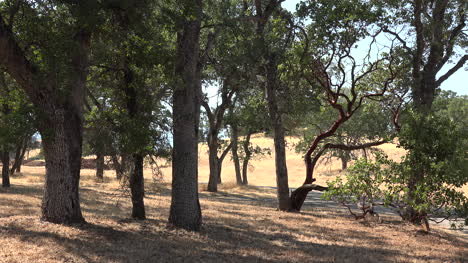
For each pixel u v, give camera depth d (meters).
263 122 21.08
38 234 9.57
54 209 10.90
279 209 19.53
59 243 8.96
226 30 12.82
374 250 10.91
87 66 11.03
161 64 11.19
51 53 9.20
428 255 10.71
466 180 12.30
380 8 14.15
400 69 17.02
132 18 9.89
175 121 11.59
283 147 19.58
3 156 21.64
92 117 11.88
